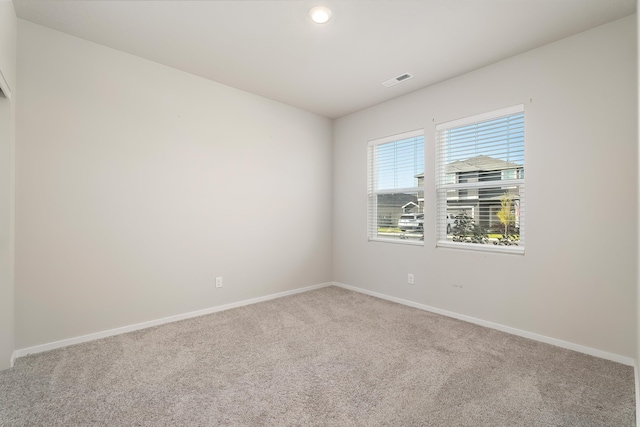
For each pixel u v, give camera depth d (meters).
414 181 3.67
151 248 2.95
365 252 4.18
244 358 2.31
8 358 2.12
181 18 2.26
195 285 3.24
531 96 2.67
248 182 3.67
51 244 2.44
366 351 2.43
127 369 2.14
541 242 2.62
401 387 1.93
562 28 2.36
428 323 3.05
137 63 2.84
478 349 2.46
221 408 1.73
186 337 2.69
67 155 2.50
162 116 3.00
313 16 2.22
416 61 2.88
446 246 3.33
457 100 3.19
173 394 1.86
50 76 2.42
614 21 2.26
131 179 2.82
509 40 2.52
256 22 2.30
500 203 2.97
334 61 2.90
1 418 1.63
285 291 4.05
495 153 2.97
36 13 2.22
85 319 2.59
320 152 4.47
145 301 2.91
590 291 2.38
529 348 2.48
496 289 2.90
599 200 2.33
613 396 1.83
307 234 4.32
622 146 2.23
